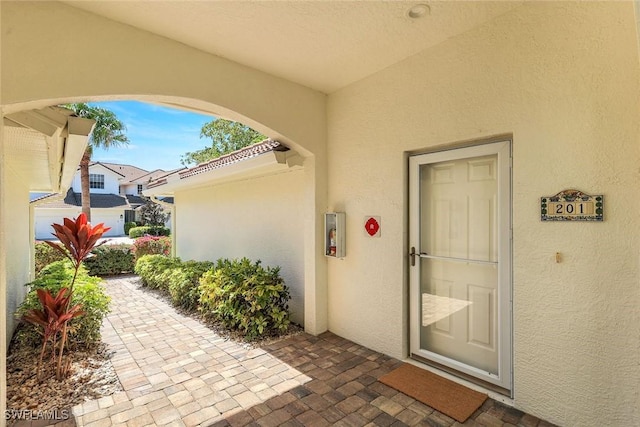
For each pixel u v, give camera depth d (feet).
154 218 96.68
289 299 17.38
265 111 13.48
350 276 14.79
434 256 12.15
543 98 8.96
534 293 9.17
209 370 12.18
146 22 9.94
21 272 20.80
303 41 11.14
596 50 8.09
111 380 11.46
